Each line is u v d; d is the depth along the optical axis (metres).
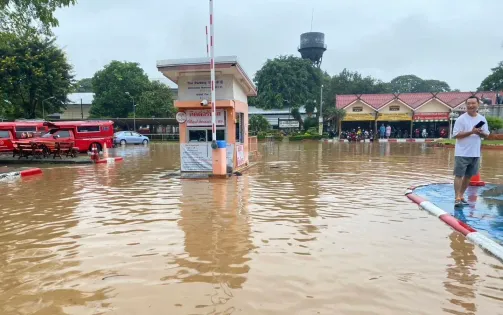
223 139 12.58
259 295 3.30
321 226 5.59
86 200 7.97
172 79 13.19
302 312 2.97
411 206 7.00
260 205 7.14
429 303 3.12
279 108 54.69
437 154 20.92
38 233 5.46
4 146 20.88
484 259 4.15
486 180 10.10
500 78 54.53
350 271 3.84
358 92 56.94
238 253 4.43
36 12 14.91
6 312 3.08
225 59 11.43
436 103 42.38
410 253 4.36
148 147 32.38
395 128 44.41
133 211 6.79
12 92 33.78
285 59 56.75
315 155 20.59
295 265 4.02
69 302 3.24
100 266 4.09
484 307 3.05
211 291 3.40
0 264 4.21
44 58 34.84
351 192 8.58
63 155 20.30
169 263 4.14
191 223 5.84
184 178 11.30
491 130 33.91
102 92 55.34
